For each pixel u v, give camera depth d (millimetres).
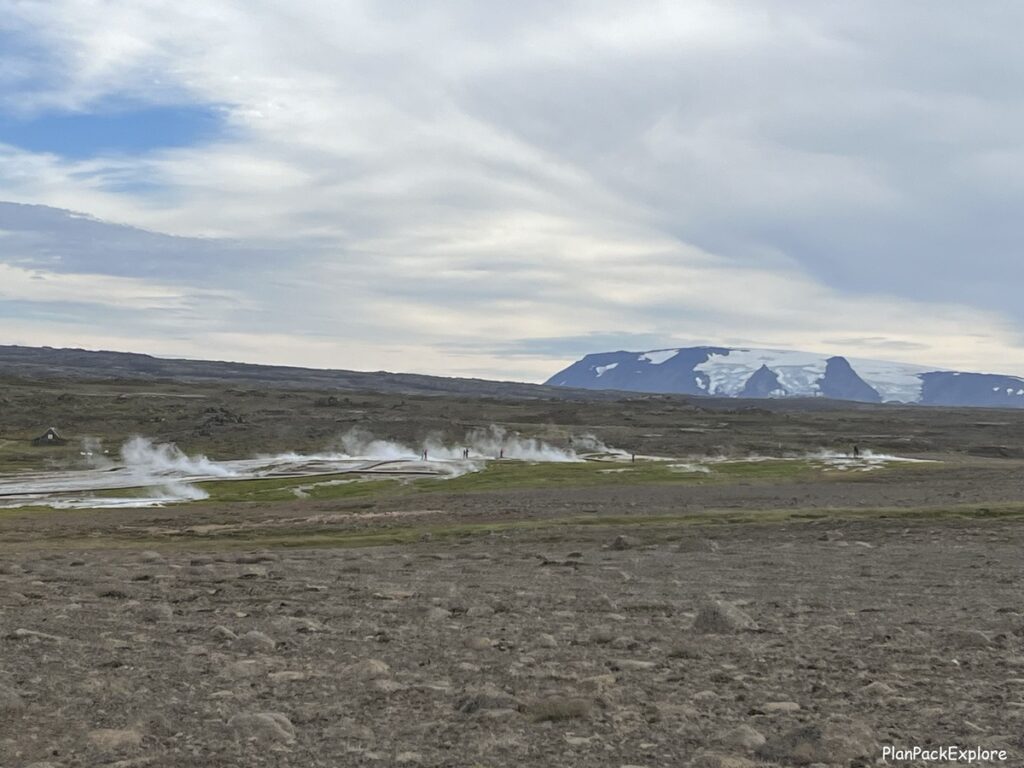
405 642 14969
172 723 9977
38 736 9344
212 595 20781
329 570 27234
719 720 10219
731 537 38156
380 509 61438
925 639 15281
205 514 61969
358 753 8977
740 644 14859
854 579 24281
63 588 21734
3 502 74562
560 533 41281
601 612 18406
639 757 8875
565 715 10227
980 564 27531
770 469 90875
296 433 134000
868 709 10742
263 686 11773
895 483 73438
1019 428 181500
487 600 20062
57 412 153750
